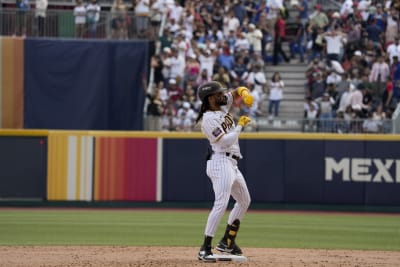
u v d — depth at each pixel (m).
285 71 82.75
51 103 77.38
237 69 79.38
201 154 69.56
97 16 78.31
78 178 69.69
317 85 77.06
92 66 77.25
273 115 78.44
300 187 69.12
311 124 72.31
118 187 69.81
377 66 76.94
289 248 40.44
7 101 77.50
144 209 68.56
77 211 65.44
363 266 32.91
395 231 52.09
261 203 69.50
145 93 77.38
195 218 59.62
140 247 39.47
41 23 78.25
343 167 68.62
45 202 69.75
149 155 69.88
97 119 77.31
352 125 71.44
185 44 79.69
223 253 35.34
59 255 35.53
